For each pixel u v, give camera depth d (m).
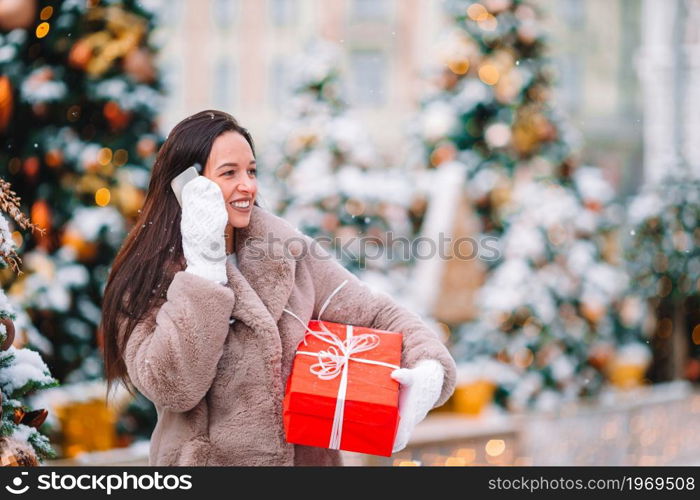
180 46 64.19
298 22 64.19
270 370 6.05
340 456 6.59
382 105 63.00
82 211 12.59
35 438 5.98
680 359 21.83
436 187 18.19
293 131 19.36
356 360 6.09
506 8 20.16
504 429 14.67
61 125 12.54
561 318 17.98
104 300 6.25
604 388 19.33
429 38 63.22
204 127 6.21
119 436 12.52
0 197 6.24
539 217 18.30
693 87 26.36
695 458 19.36
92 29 12.77
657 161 24.53
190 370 5.77
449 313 17.36
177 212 6.23
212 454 6.04
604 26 69.06
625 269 21.22
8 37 11.65
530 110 20.00
